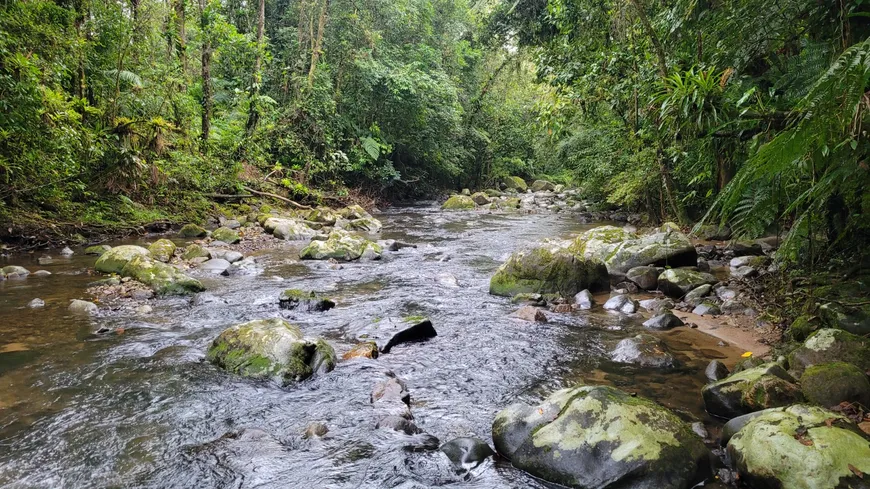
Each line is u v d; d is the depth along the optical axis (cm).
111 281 643
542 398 347
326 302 567
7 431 300
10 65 722
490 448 285
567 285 626
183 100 1254
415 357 427
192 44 1463
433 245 1024
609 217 1447
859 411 275
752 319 493
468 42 2438
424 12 2072
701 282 616
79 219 935
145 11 1186
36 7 873
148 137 1111
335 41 1803
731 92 464
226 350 407
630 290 656
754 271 635
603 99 1038
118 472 264
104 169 1034
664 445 248
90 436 297
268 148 1594
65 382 367
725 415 310
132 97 1114
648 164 1014
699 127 438
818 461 218
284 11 1927
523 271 638
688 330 487
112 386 362
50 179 889
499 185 2648
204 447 287
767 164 300
